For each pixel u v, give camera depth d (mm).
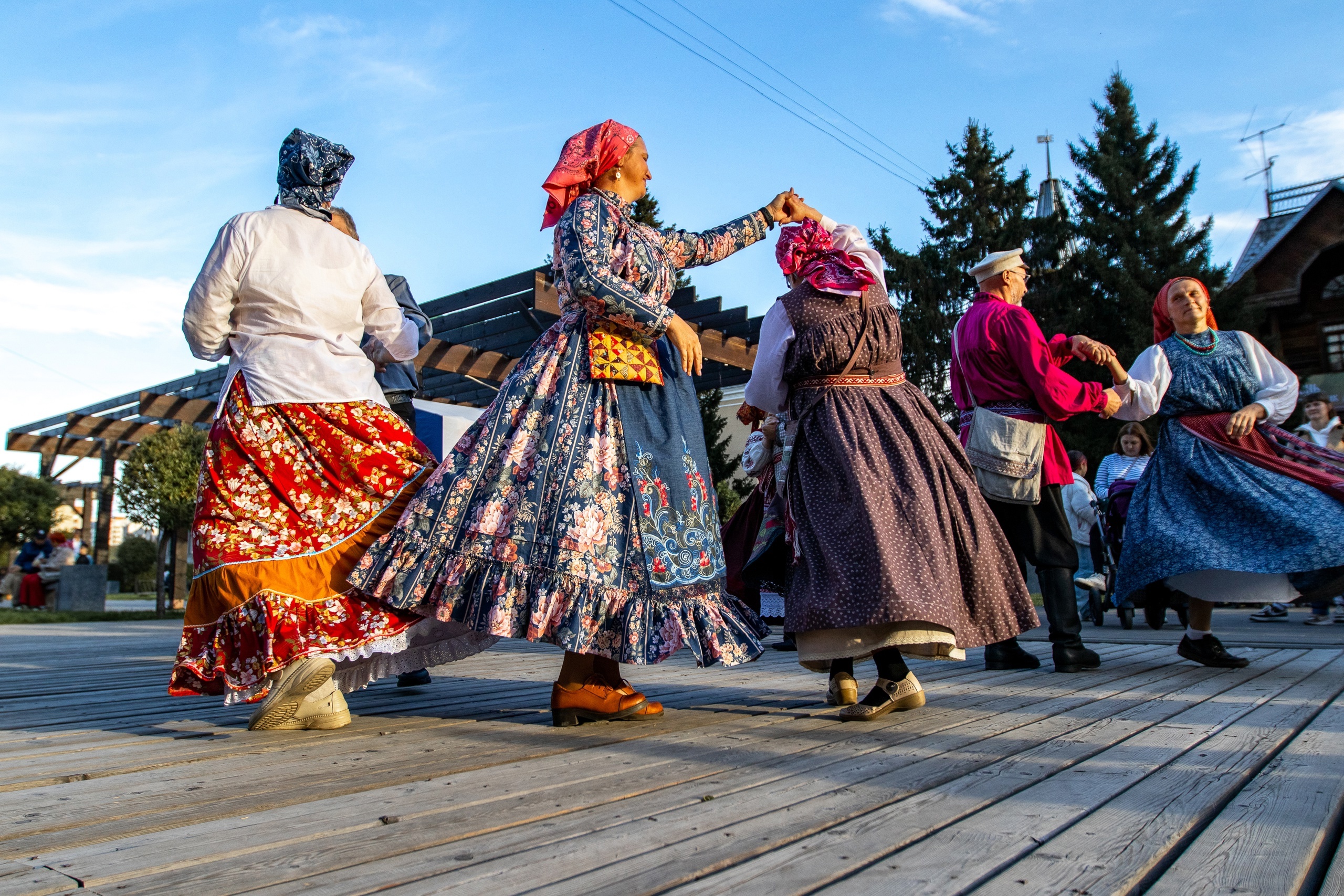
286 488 2320
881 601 2211
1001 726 2219
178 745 2086
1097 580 7133
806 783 1633
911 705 2451
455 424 8398
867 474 2365
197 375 11469
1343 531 3189
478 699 2885
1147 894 1082
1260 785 1600
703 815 1423
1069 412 3311
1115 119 28172
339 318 2492
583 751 1967
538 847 1264
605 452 2305
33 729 2369
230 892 1101
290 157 2588
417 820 1410
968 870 1158
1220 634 5688
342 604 2270
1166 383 3578
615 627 2201
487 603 2178
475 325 8953
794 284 2719
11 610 14672
